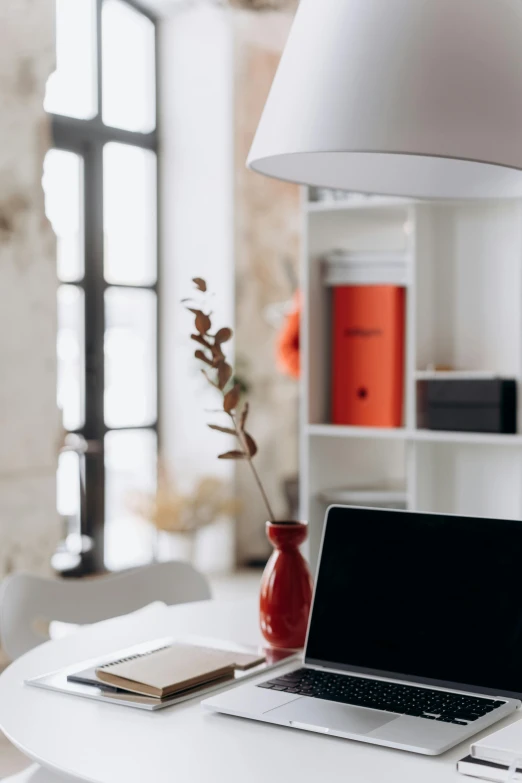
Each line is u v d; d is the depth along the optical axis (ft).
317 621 5.59
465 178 6.24
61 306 19.35
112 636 6.50
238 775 4.09
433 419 9.14
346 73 5.02
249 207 20.75
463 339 9.48
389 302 9.37
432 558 5.32
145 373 20.94
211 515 20.43
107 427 19.99
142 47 20.79
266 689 5.11
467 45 4.90
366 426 9.53
